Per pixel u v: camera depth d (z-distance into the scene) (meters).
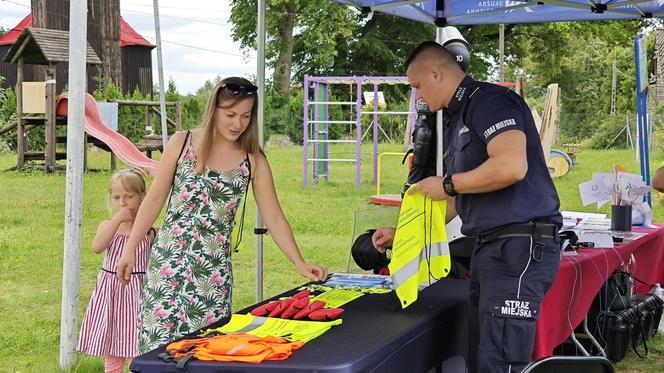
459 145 3.39
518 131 3.22
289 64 37.09
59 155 18.38
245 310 3.29
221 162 3.59
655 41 25.09
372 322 3.11
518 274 3.29
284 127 33.41
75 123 4.95
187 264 3.55
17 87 17.89
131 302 4.43
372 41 41.03
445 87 3.39
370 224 4.30
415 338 3.04
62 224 11.23
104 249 4.42
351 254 4.20
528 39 40.94
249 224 11.11
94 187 15.08
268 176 3.73
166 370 2.60
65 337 5.16
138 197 4.41
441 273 3.49
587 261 4.53
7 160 20.92
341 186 17.50
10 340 5.89
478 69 40.97
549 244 3.31
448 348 3.41
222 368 2.56
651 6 6.21
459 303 3.49
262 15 4.91
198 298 3.57
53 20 27.38
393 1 5.86
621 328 5.33
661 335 6.23
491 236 3.35
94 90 27.86
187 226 3.56
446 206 3.72
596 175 5.70
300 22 37.59
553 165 18.16
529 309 3.29
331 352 2.68
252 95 3.55
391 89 41.69
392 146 30.98
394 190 16.72
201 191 3.56
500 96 3.30
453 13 6.47
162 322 3.55
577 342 4.77
